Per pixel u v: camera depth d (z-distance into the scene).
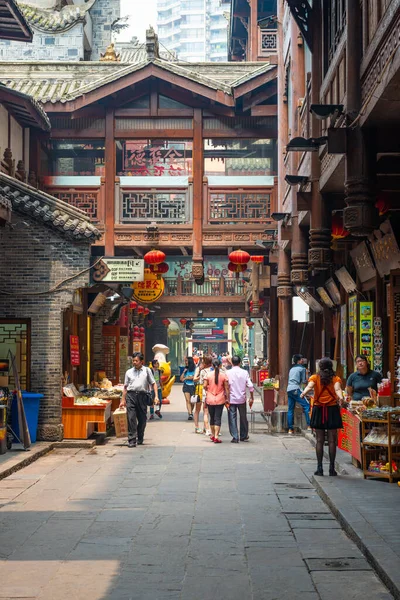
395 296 12.77
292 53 17.16
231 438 17.91
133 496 10.55
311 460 14.05
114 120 21.70
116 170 22.03
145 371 16.45
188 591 6.34
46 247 16.34
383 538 7.50
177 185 21.58
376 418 11.06
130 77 21.30
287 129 19.62
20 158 20.72
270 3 30.28
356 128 8.98
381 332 14.50
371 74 8.52
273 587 6.43
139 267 16.58
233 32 38.47
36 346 16.19
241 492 10.87
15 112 19.88
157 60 21.27
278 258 20.62
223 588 6.41
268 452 15.27
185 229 21.42
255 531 8.47
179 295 39.97
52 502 10.12
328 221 12.70
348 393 12.80
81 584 6.54
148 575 6.80
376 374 12.80
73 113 21.55
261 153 22.00
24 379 16.22
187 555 7.47
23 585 6.51
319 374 11.65
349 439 12.71
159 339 49.88
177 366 62.06
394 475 10.91
